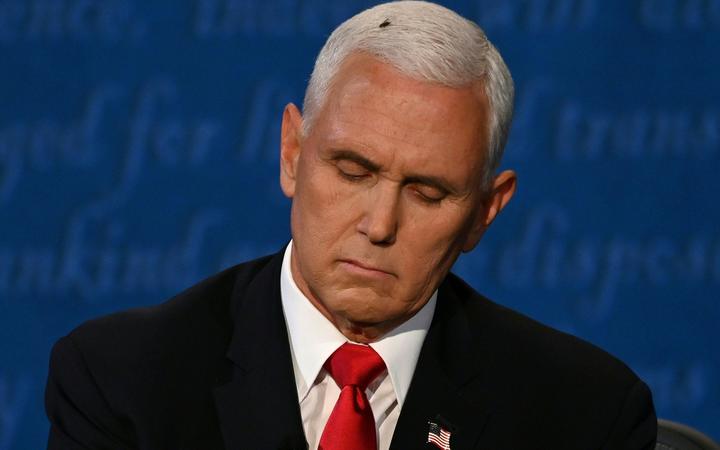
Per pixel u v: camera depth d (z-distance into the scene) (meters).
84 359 4.87
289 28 11.73
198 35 11.85
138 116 11.88
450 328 5.04
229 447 4.62
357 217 4.27
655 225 11.38
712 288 11.30
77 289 11.79
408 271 4.34
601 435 4.98
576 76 11.54
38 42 12.01
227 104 11.79
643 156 11.44
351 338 4.72
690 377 11.27
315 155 4.31
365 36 4.26
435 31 4.23
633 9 11.50
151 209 11.80
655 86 11.46
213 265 11.70
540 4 11.59
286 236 11.66
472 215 4.45
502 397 4.93
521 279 11.40
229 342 4.90
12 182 11.91
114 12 11.98
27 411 11.74
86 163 11.88
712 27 11.42
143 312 5.07
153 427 4.69
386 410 4.77
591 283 11.37
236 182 11.72
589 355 5.22
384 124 4.16
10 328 11.80
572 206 11.44
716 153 11.38
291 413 4.62
